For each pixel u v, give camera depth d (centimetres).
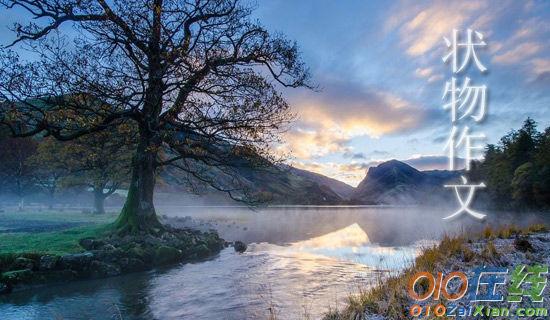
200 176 2564
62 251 1496
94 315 966
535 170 9081
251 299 1093
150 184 2136
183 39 2094
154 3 2038
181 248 1922
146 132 2141
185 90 2109
